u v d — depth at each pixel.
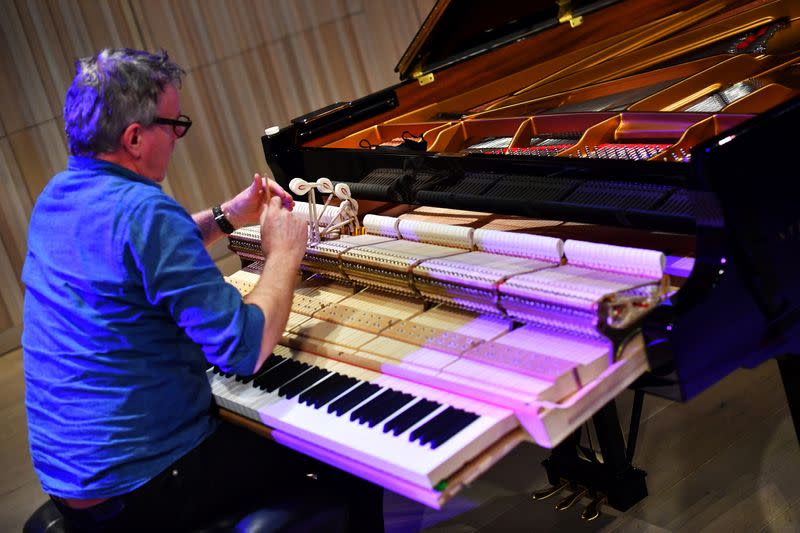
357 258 2.11
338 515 1.97
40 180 5.64
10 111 5.49
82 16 5.59
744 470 2.62
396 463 1.51
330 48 6.36
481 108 3.05
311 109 6.39
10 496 3.59
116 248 1.77
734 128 1.66
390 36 6.48
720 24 2.89
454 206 2.32
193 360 1.95
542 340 1.71
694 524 2.45
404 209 2.76
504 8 2.99
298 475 2.17
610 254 1.74
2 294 5.57
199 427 1.98
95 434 1.86
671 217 1.79
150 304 1.83
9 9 5.41
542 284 1.71
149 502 1.92
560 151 2.43
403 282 2.01
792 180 1.73
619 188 1.89
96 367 1.84
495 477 2.91
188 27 5.92
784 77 2.34
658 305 1.63
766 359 1.76
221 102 6.11
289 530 1.90
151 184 1.89
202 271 1.77
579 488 2.65
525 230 2.35
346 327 2.05
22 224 5.62
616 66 2.96
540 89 3.04
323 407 1.81
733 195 1.65
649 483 2.68
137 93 1.82
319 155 2.79
